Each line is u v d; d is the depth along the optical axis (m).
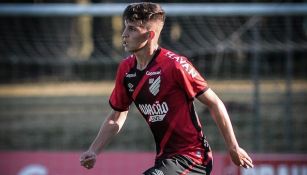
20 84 34.94
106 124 16.17
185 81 14.71
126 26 15.15
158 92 14.92
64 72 34.06
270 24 31.69
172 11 30.02
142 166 27.77
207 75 31.66
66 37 35.94
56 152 28.34
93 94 34.66
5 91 35.22
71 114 35.06
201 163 15.22
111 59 31.66
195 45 31.66
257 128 30.47
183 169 15.02
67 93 34.84
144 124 33.12
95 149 15.95
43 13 30.22
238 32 31.62
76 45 35.47
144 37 15.03
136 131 33.19
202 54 31.11
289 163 25.62
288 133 30.78
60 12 30.22
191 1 40.66
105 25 35.72
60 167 28.00
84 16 32.56
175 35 32.12
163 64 14.93
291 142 30.94
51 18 36.34
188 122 15.08
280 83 32.19
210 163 15.44
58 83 34.62
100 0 45.16
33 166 28.11
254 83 30.09
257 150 30.59
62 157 28.11
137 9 15.08
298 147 31.48
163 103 14.96
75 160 28.03
